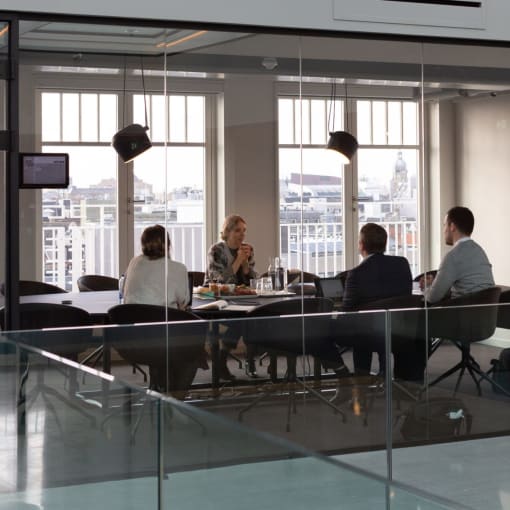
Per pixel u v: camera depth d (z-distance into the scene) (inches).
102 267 208.4
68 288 205.6
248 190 219.5
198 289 215.8
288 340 203.5
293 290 223.6
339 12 223.6
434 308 214.2
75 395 149.6
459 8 235.5
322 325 205.6
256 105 219.8
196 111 215.0
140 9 206.8
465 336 217.5
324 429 207.3
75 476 149.8
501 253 242.8
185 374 193.8
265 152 220.8
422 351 213.3
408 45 233.0
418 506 78.9
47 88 202.5
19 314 201.9
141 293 211.5
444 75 236.4
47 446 156.0
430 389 214.8
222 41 216.2
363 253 229.8
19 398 164.1
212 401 196.9
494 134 241.3
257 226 220.4
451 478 199.9
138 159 210.4
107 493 136.6
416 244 235.0
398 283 232.8
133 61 209.2
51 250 204.4
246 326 199.6
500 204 242.1
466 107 238.5
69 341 179.8
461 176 238.5
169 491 118.1
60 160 204.2
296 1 219.8
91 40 205.6
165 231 213.0
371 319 209.3
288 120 222.5
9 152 200.2
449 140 237.5
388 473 196.9
